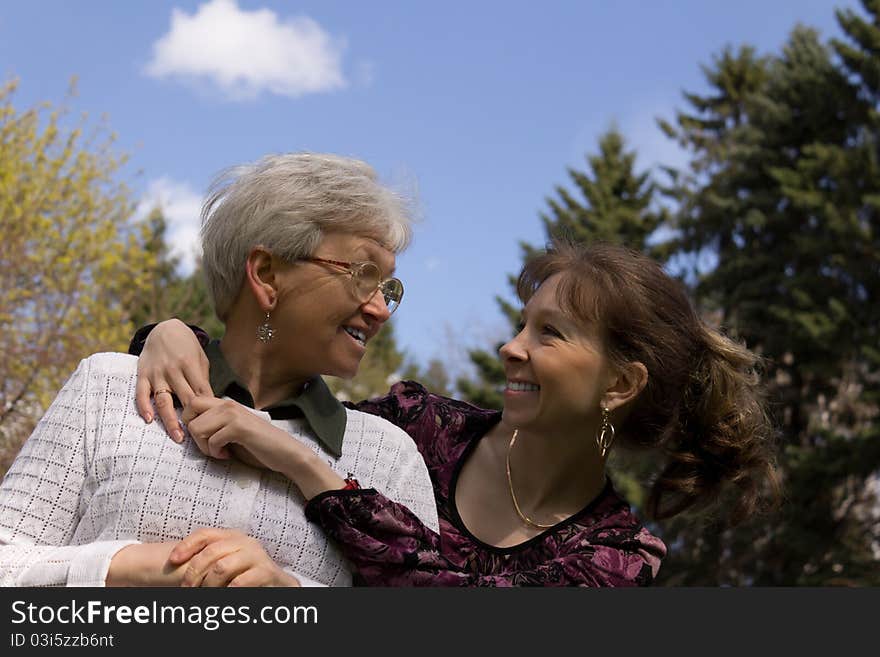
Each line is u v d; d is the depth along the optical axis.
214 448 1.77
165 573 1.65
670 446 2.43
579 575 2.10
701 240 24.08
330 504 1.80
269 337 1.88
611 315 2.19
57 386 7.54
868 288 20.56
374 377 22.97
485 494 2.37
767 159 23.62
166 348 1.88
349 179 1.85
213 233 1.90
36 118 9.31
